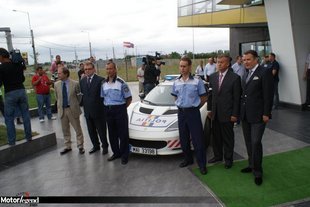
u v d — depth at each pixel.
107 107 5.20
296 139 6.04
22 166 5.49
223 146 4.96
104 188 4.39
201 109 5.73
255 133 4.14
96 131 6.00
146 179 4.61
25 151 6.03
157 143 5.20
